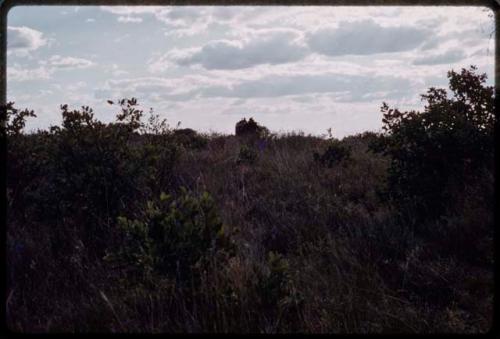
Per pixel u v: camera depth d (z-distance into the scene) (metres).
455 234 4.50
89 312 3.42
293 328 3.21
